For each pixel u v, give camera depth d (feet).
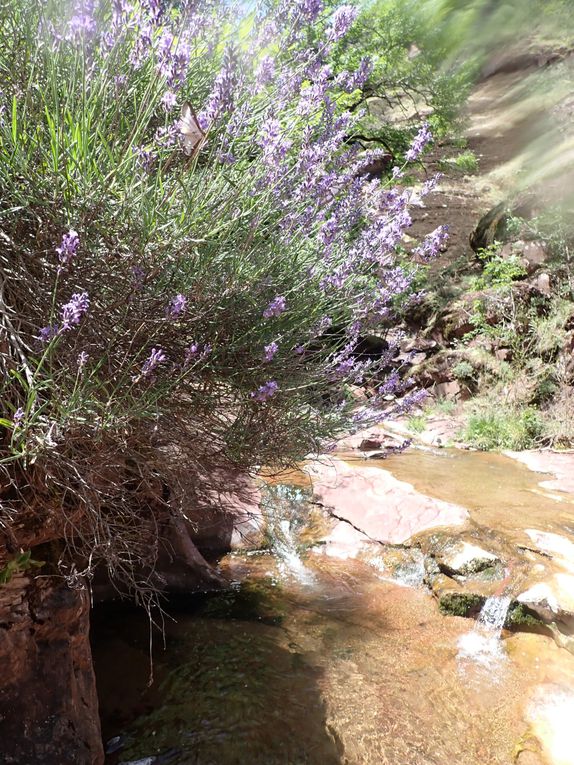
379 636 10.08
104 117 4.97
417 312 29.43
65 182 4.36
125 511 6.07
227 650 9.32
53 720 5.91
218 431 6.05
